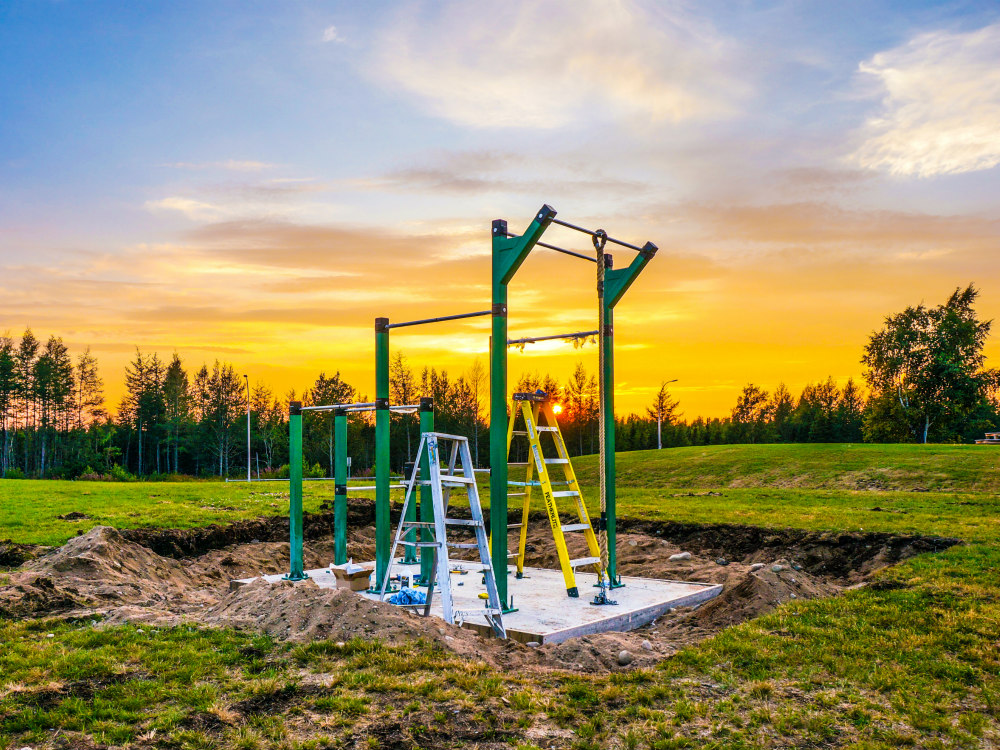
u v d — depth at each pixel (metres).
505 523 8.77
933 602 8.29
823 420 80.56
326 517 17.89
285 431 67.94
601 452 10.07
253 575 13.29
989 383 57.75
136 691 5.40
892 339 59.50
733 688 6.00
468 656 6.38
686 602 9.75
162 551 13.43
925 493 20.98
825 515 15.84
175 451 77.88
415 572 11.18
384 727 4.94
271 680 5.64
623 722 5.27
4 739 4.64
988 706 5.65
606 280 10.43
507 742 4.85
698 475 32.94
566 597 9.64
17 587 8.09
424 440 8.71
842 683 6.10
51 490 20.36
